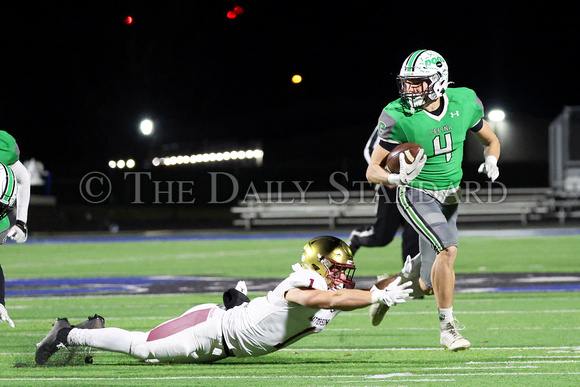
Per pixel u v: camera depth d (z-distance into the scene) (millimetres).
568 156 64750
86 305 23031
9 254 44000
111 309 22172
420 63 15336
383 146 15812
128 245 50000
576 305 22172
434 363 14609
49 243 52875
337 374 13641
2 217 14828
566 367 14102
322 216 64938
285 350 16016
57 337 14320
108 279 30234
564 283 27172
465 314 20781
